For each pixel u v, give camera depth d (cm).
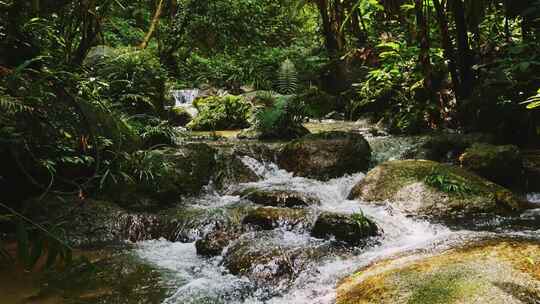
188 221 419
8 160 391
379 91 872
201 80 1154
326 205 460
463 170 484
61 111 379
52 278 316
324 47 1206
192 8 1167
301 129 740
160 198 470
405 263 277
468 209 429
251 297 296
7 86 290
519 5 653
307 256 331
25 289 298
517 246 276
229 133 784
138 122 589
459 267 251
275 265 321
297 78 1034
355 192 489
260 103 855
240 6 1235
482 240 303
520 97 598
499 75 612
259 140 711
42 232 217
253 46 1285
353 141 577
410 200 445
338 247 349
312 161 562
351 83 1037
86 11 554
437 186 452
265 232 382
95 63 686
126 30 1194
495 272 241
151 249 386
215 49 1285
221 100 884
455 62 732
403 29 940
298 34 1462
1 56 392
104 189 456
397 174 481
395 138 668
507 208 438
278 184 536
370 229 368
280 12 1425
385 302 234
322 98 974
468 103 656
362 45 1073
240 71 1142
